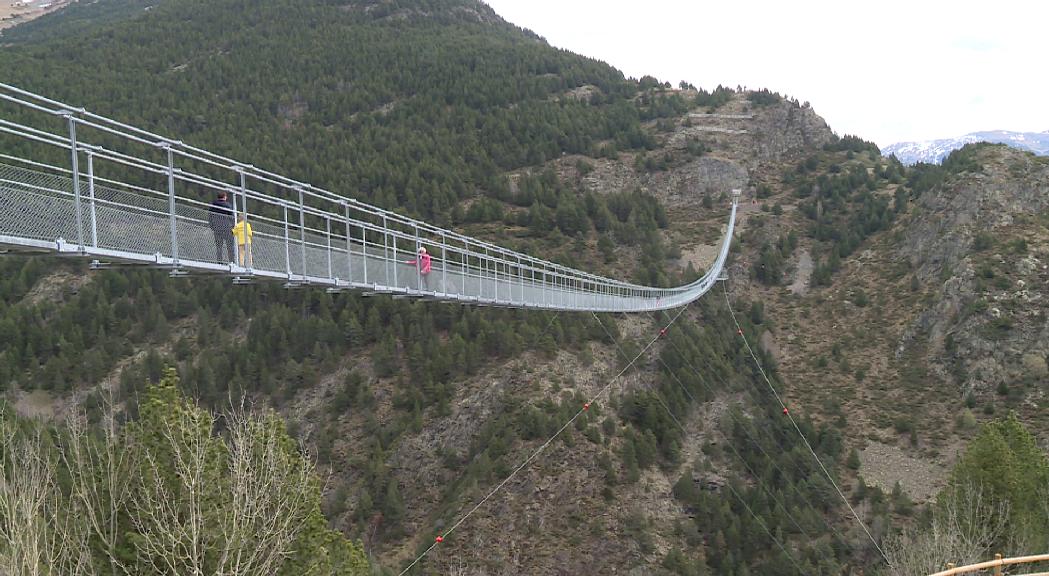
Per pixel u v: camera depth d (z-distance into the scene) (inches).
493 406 2226.9
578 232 3663.9
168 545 550.9
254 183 3373.5
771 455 2297.0
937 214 3516.2
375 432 2260.1
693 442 2274.9
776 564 1793.8
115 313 2800.2
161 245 571.8
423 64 5787.4
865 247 3779.5
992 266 3002.0
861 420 2586.1
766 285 3659.0
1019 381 2566.4
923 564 1219.2
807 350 3127.5
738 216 4252.0
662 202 4451.3
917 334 2987.2
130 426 627.8
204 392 2413.9
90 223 504.1
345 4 7470.5
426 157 4195.4
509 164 4512.8
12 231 452.8
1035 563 1166.3
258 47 5969.5
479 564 1818.4
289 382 2453.2
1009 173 3481.8
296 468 677.3
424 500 2069.4
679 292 2812.5
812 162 4842.5
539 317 2495.1
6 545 505.0
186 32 6127.0
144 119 4185.5
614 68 6446.9
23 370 2568.9
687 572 1760.6
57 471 620.1
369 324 2556.6
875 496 2097.7
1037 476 1337.4
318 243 787.4
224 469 624.1
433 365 2372.0
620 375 2396.7
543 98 5482.3
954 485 1363.2
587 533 1877.5
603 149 4670.3
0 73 4352.9
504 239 3474.4
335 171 3860.7
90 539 579.2
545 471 2010.3
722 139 4972.9
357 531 1982.0
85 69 5019.7
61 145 488.7
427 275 1013.2
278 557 605.3
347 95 5113.2
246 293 2832.2
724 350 2839.6
